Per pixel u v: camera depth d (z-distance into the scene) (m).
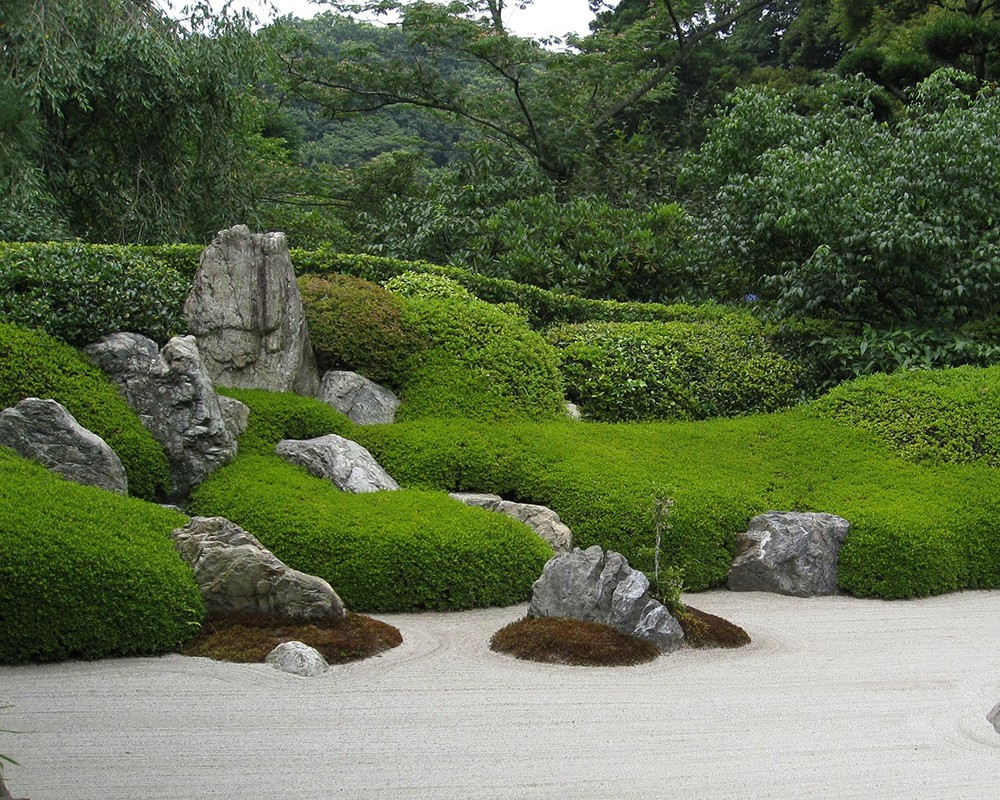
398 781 4.46
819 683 6.12
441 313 11.69
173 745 4.80
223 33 15.37
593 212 16.69
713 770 4.67
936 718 5.49
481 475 9.60
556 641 6.51
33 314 9.00
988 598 8.84
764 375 12.60
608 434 10.94
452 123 23.88
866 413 11.34
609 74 22.41
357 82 22.19
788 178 13.12
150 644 6.24
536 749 4.89
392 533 7.82
